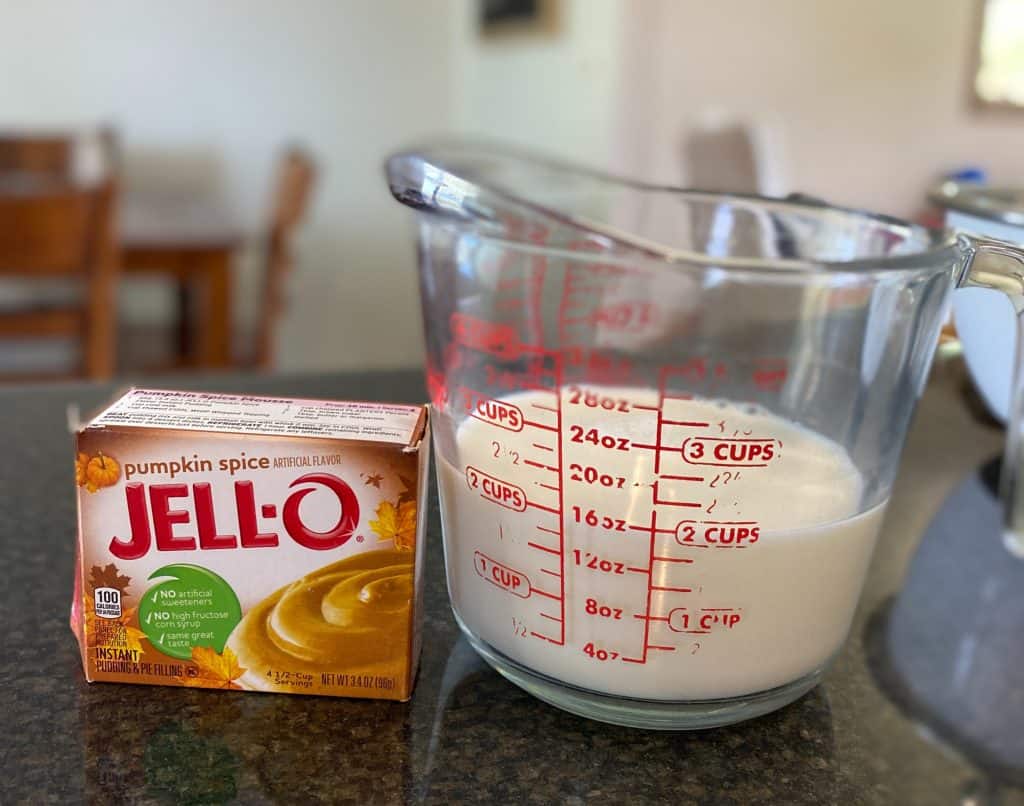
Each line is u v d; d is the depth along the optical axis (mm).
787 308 378
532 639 405
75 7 2707
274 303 2236
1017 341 551
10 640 465
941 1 2588
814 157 2619
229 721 411
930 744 419
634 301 382
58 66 2740
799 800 379
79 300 2354
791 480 379
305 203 2131
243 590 417
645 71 2281
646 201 624
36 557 550
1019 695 461
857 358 395
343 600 416
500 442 396
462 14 3029
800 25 2479
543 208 456
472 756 394
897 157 2697
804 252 564
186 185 2924
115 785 370
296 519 408
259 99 2932
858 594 433
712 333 382
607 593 383
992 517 676
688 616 381
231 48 2869
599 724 419
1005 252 420
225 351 2195
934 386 858
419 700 430
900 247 485
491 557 411
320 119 3000
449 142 3006
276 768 383
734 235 593
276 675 426
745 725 426
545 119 2572
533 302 393
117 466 403
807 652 405
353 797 368
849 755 409
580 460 379
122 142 2848
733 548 374
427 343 445
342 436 405
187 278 2230
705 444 377
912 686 464
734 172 2141
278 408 442
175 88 2852
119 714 413
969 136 2736
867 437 408
